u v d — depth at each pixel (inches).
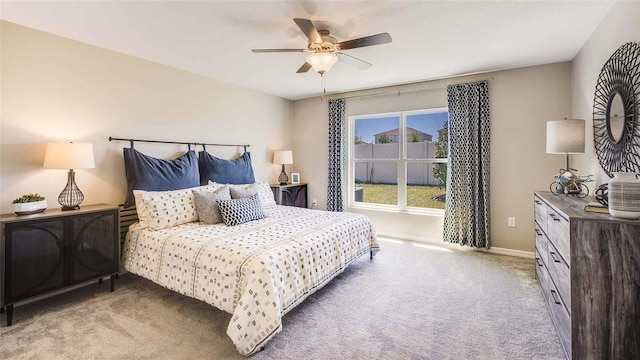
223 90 167.0
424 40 110.9
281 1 83.6
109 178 120.6
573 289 64.0
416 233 176.2
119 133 123.3
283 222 123.5
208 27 99.6
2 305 84.8
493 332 82.0
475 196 151.9
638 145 71.9
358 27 99.9
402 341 78.4
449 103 158.6
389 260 141.0
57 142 105.2
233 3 84.6
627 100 77.1
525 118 143.7
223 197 129.8
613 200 63.1
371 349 75.1
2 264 84.8
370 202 196.4
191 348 75.8
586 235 62.8
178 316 91.7
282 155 195.9
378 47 117.6
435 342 77.8
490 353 73.2
